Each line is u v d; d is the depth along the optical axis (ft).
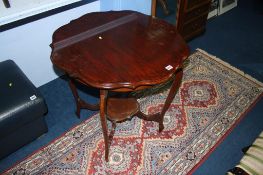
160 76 4.00
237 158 5.29
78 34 4.88
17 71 5.10
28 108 4.61
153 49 4.56
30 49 5.86
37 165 4.99
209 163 5.18
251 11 10.73
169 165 5.08
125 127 5.80
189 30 8.38
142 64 4.22
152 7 7.22
